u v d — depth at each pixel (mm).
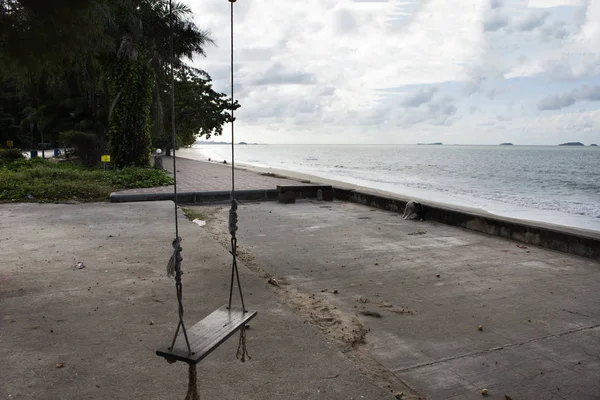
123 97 22484
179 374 3684
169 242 8617
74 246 8203
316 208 14641
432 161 89812
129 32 20766
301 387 3541
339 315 5359
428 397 3617
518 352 4445
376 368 4070
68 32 6355
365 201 15383
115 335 4422
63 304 5270
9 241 8555
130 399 3299
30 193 15023
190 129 40719
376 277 7004
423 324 5141
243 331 3344
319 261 7918
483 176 45844
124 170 20766
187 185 18828
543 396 3660
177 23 22516
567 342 4688
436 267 7605
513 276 7094
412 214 12445
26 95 28000
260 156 119188
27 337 4340
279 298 5703
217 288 5973
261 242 9406
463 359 4289
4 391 3361
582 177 44844
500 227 10133
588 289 6449
